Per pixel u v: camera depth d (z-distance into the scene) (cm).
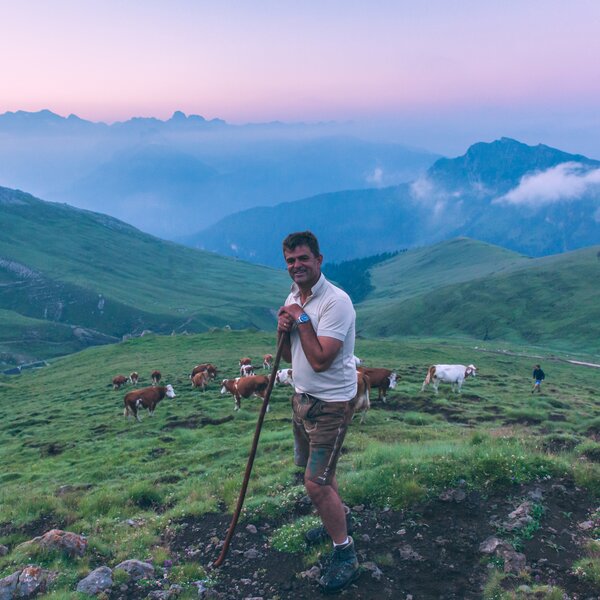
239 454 1600
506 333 15175
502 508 706
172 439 2272
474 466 797
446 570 582
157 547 729
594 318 14262
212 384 3834
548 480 783
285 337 533
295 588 567
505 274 19962
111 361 6669
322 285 506
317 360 492
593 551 608
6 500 1162
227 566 641
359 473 832
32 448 2534
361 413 2278
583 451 993
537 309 16200
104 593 605
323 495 534
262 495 877
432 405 2812
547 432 2022
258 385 2805
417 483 753
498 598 529
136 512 1005
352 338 524
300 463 613
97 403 3778
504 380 4819
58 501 1048
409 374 4484
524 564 583
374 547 634
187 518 825
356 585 556
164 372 4947
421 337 15912
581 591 541
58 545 729
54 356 17700
